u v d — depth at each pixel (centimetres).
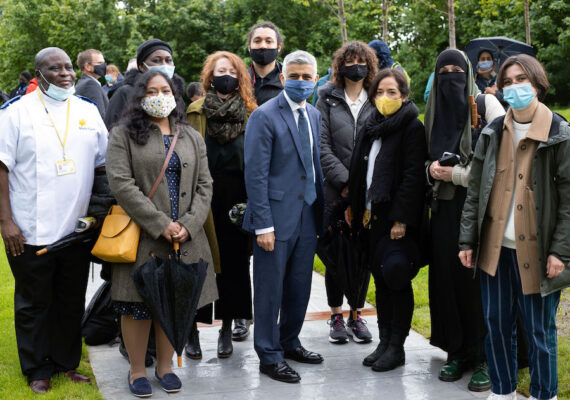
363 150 397
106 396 352
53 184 351
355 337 441
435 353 416
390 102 377
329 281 440
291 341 406
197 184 366
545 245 296
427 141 375
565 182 291
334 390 360
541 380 308
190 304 340
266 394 355
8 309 508
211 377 381
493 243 313
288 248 382
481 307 362
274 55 439
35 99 356
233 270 416
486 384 357
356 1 1263
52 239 352
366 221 401
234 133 404
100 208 366
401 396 351
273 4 2272
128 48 2278
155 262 341
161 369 364
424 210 390
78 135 362
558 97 2375
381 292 397
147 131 349
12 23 2723
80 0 2500
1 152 343
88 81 564
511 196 308
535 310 305
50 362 366
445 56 363
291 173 378
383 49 513
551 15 2181
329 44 2255
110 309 434
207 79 414
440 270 371
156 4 2517
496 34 2177
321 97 448
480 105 369
